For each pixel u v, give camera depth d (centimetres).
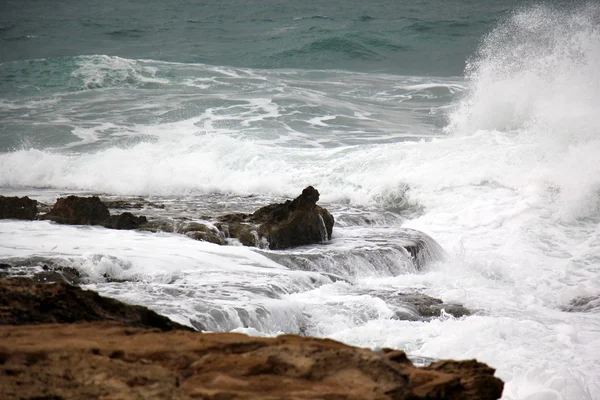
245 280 2967
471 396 901
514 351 2456
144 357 883
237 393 782
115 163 5744
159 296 2625
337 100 7950
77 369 812
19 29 14375
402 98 8212
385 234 4181
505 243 4388
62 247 3180
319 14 15612
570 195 4762
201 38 13225
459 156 5534
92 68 8906
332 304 2838
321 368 855
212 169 5644
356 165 5616
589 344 2634
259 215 4031
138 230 3781
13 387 758
